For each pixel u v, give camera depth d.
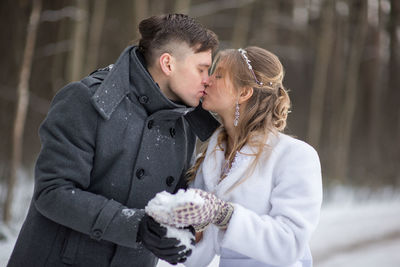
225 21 11.66
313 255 5.91
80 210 1.69
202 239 2.09
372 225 8.34
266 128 2.01
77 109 1.80
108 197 1.86
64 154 1.75
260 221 1.77
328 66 13.03
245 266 1.96
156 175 1.97
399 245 6.82
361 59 14.19
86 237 1.83
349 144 14.05
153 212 1.58
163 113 1.95
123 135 1.87
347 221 8.66
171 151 2.04
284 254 1.76
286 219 1.81
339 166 12.20
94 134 1.82
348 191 12.21
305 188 1.85
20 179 7.70
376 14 13.61
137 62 1.94
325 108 13.16
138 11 7.97
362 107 14.24
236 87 2.06
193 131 2.27
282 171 1.92
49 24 8.98
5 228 5.15
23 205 6.21
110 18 9.70
